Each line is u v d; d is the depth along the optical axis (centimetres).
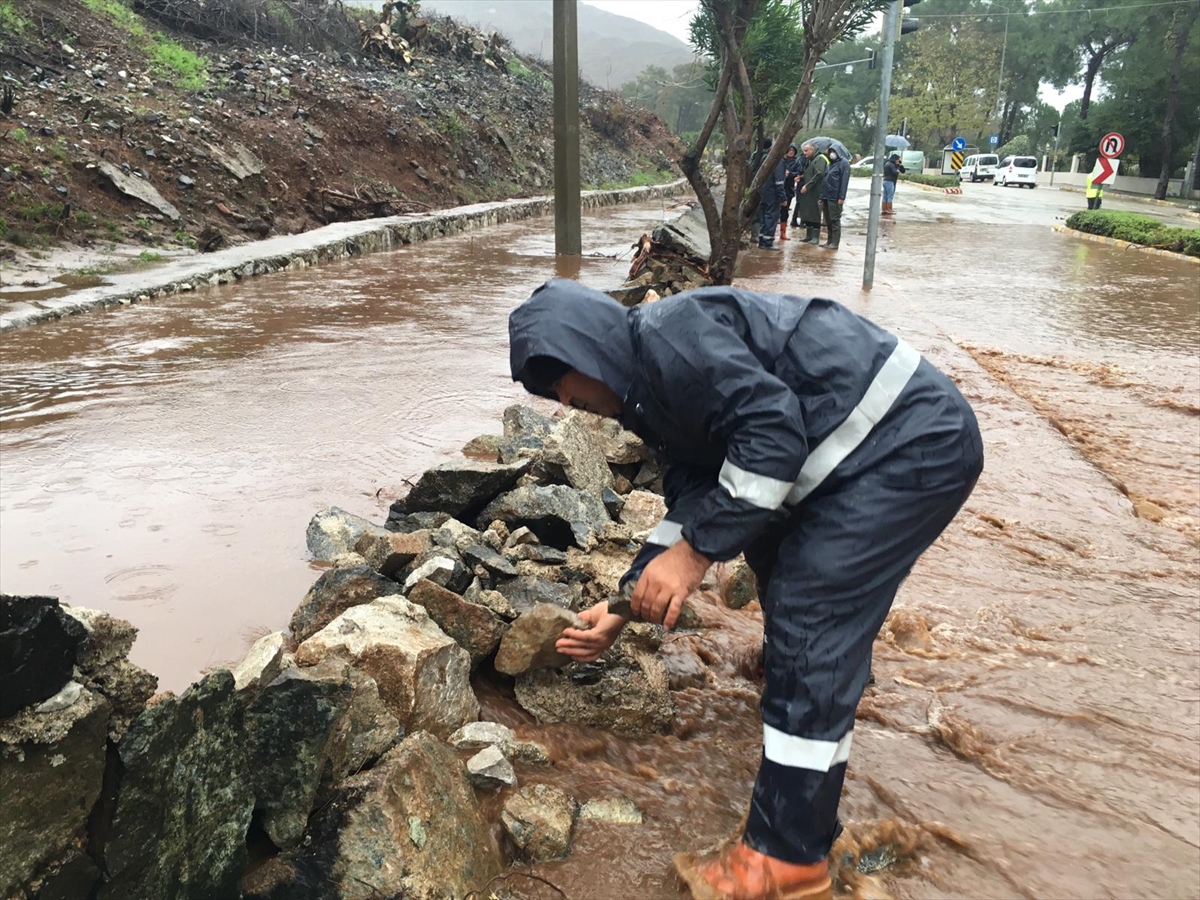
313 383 645
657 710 288
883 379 212
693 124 8169
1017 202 3622
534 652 280
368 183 1870
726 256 858
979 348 919
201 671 283
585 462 440
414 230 1652
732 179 837
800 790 207
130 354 721
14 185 1148
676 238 913
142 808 170
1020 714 317
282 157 1655
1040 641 373
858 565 211
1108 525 507
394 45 2677
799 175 1792
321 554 370
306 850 200
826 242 1783
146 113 1470
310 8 2452
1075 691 334
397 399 609
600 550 372
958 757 290
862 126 10544
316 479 457
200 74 1783
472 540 356
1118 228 2061
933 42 8119
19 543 372
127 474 457
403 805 207
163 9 1975
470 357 734
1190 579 443
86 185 1249
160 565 357
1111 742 302
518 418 472
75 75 1516
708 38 965
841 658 211
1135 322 1102
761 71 1016
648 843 233
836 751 210
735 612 368
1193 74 5106
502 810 233
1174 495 572
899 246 1800
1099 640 375
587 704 284
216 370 676
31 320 821
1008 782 278
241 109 1742
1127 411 743
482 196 2317
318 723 204
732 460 202
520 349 212
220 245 1282
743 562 382
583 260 1407
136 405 580
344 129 1953
